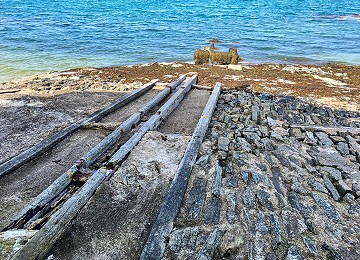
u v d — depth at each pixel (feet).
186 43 64.54
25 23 85.87
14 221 9.63
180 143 15.31
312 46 63.93
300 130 18.79
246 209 10.78
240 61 50.31
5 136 16.60
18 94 24.56
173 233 9.30
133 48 58.39
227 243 9.07
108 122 18.72
